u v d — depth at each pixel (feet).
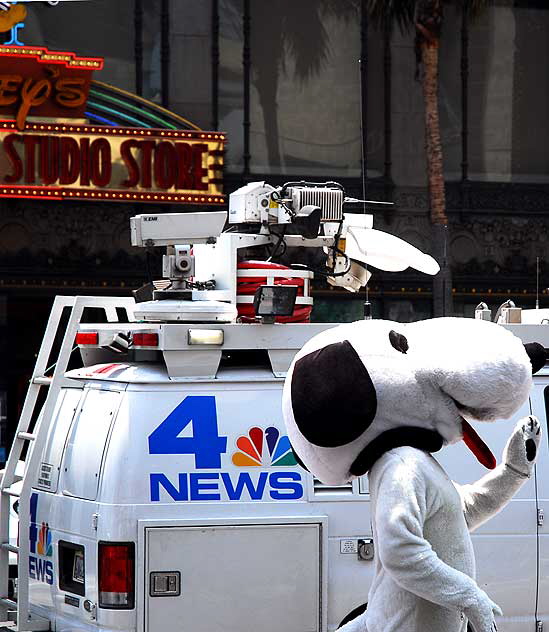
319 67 241.76
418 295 239.30
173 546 60.49
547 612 65.51
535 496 65.72
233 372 63.77
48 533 65.98
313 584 61.93
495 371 44.04
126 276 232.94
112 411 62.69
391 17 239.71
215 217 66.13
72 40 230.27
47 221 229.45
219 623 60.70
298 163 241.35
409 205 245.24
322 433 44.09
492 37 249.75
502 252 250.57
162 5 234.17
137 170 219.20
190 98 236.43
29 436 69.10
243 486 61.72
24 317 230.27
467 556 44.34
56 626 65.00
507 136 250.98
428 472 43.57
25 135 213.87
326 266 79.71
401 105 245.24
